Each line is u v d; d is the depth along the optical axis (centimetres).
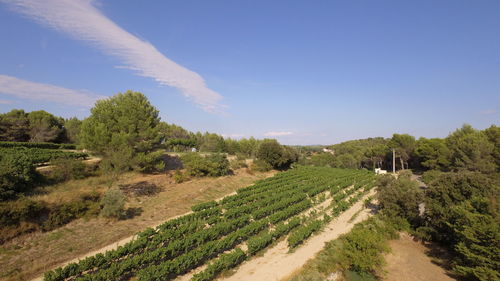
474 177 1995
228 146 7194
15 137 4628
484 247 1452
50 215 1798
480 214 1623
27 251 1488
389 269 1680
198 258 1498
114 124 3200
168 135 7269
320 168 6962
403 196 2338
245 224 2266
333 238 2086
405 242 2127
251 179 4475
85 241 1698
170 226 1955
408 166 7156
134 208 2361
